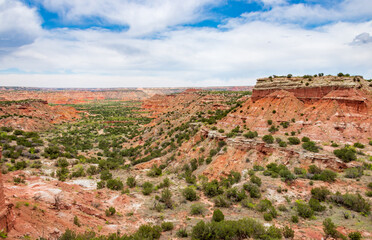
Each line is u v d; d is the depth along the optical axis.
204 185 40.25
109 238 19.12
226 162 54.03
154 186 42.09
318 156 44.12
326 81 64.75
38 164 48.38
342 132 54.75
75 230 19.25
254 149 53.75
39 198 22.55
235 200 32.94
